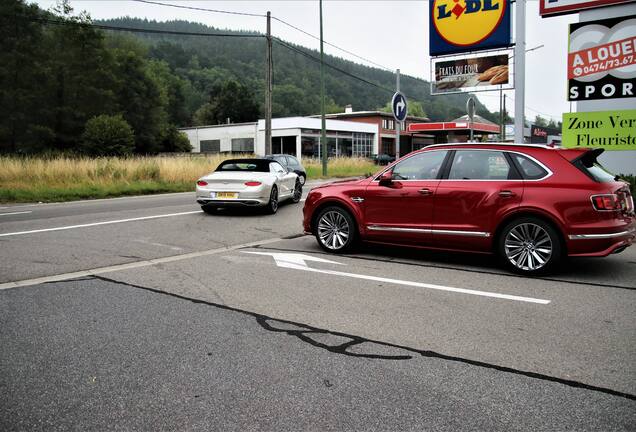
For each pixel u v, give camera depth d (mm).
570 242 6156
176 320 4656
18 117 51750
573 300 5324
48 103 55750
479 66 13336
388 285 5914
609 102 10891
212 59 151500
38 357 3822
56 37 56938
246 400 3195
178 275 6359
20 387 3357
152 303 5168
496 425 2906
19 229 10008
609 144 10711
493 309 5020
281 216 12242
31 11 51750
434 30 13555
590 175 6223
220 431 2855
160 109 70562
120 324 4539
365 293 5578
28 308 4973
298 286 5855
